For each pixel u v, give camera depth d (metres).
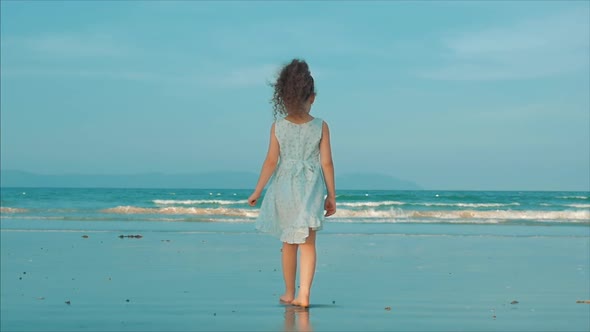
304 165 4.55
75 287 5.63
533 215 23.56
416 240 12.11
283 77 4.65
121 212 24.64
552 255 9.28
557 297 5.18
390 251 9.66
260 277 6.35
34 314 4.24
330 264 7.72
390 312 4.29
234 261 7.94
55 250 9.42
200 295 5.11
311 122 4.63
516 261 8.35
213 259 8.18
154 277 6.35
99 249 9.60
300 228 4.38
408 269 7.23
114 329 3.69
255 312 4.26
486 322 3.94
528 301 4.93
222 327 3.70
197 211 24.02
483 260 8.43
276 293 5.21
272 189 4.65
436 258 8.62
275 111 4.72
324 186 4.73
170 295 5.12
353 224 18.17
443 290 5.52
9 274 6.61
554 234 14.49
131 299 4.91
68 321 3.96
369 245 10.80
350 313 4.21
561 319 4.08
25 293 5.28
